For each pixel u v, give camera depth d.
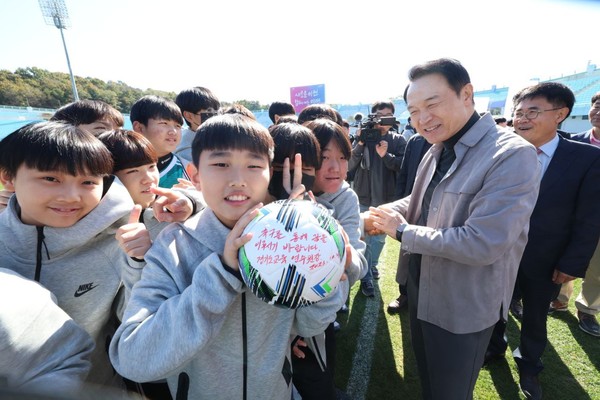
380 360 2.68
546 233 2.18
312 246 0.90
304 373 1.62
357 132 4.09
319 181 1.69
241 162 1.01
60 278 1.21
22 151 1.09
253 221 0.94
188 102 3.31
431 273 1.65
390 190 4.05
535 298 2.26
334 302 1.17
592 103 3.41
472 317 1.57
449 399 1.65
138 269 1.17
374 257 3.89
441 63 1.50
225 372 1.13
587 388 2.36
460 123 1.58
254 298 1.09
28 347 0.85
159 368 0.88
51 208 1.13
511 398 2.28
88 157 1.17
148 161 1.73
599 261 2.80
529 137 2.32
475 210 1.45
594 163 2.05
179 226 1.16
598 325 2.95
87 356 1.05
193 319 0.90
